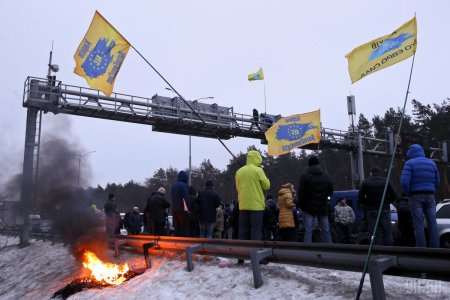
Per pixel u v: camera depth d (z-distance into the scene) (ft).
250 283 21.40
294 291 18.99
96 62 37.86
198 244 27.55
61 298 30.17
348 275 21.08
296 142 45.14
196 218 39.73
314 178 26.58
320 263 19.90
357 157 108.27
